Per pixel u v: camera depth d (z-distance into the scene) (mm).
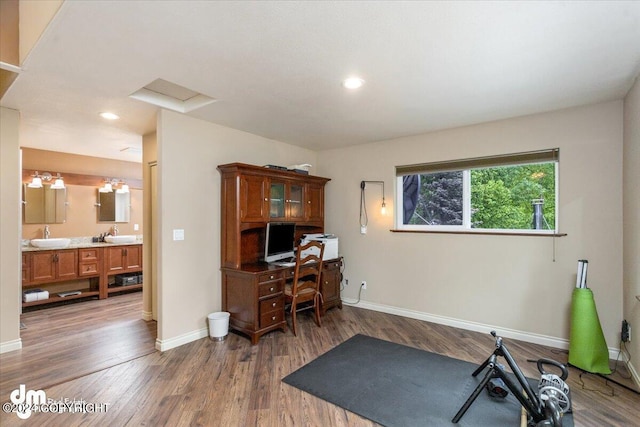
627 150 2676
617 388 2379
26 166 4730
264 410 2115
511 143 3367
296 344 3203
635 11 1617
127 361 2824
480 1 1543
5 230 3000
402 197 4289
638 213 2383
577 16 1663
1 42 2148
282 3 1549
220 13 1626
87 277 4922
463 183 3799
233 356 2924
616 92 2678
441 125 3613
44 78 2365
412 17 1670
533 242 3260
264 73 2318
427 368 2693
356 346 3152
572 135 3055
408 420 2016
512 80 2447
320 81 2453
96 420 2008
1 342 2982
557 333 3123
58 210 5035
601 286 2916
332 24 1729
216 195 3576
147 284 4000
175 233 3184
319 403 2195
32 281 4395
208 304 3477
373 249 4402
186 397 2260
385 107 3029
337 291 4398
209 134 3500
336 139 4258
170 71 2277
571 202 3062
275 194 3965
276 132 3924
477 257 3586
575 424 1976
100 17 1650
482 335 3459
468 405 1973
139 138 4121
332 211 4828
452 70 2279
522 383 1909
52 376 2557
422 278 3973
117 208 5707
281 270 3525
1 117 2955
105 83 2459
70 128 3658
